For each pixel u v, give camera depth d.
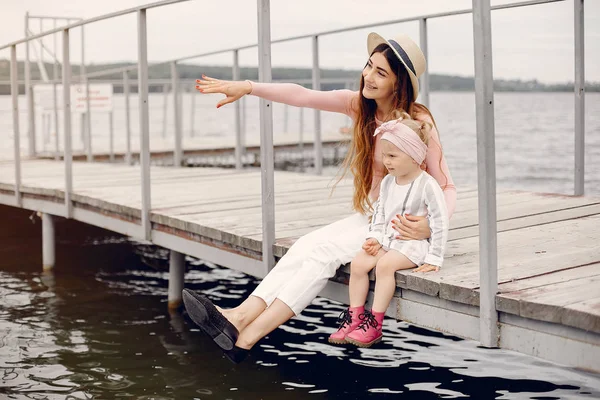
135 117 25.06
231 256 4.14
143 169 4.91
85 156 11.72
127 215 5.28
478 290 2.79
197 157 13.02
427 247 3.14
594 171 11.41
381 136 3.25
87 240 7.96
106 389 3.77
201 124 27.86
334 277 3.41
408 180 3.12
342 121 15.13
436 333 4.65
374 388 3.71
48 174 8.00
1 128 13.01
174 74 8.55
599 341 2.44
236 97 3.38
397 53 3.15
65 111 5.94
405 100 3.24
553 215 4.48
